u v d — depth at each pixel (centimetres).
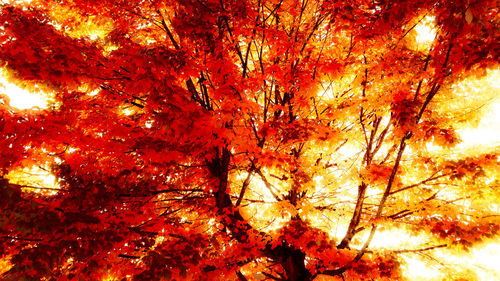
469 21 239
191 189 468
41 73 287
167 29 437
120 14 428
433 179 436
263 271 598
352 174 524
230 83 330
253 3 410
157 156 349
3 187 273
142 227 408
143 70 279
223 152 408
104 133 407
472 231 384
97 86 357
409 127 340
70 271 353
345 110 425
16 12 301
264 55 474
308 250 434
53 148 363
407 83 391
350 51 405
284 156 400
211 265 425
